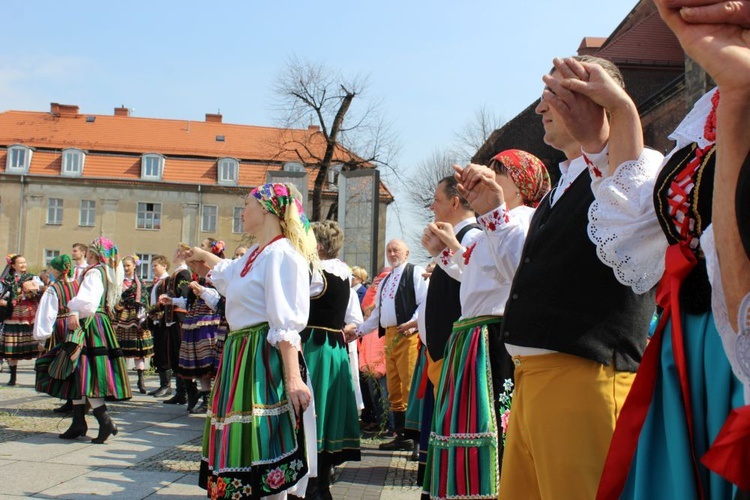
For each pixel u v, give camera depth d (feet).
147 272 146.10
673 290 5.05
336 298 14.47
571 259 6.76
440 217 13.76
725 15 4.11
